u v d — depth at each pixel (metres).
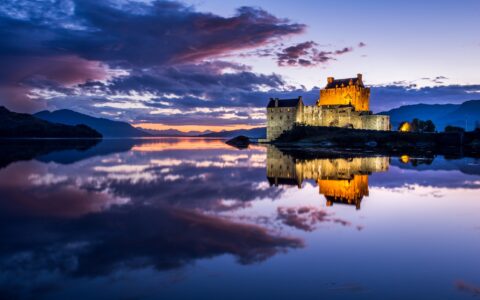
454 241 17.30
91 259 14.35
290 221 20.92
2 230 18.36
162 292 11.62
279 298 11.29
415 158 68.31
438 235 18.30
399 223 20.70
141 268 13.48
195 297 11.31
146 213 22.55
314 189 33.31
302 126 135.12
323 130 130.12
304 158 70.31
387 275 13.17
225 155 80.81
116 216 21.62
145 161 63.88
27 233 17.86
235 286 12.10
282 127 141.50
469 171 47.47
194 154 85.19
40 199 26.91
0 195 28.48
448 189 33.34
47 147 111.62
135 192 30.56
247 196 29.33
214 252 15.34
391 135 114.75
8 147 107.50
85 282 12.26
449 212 23.64
